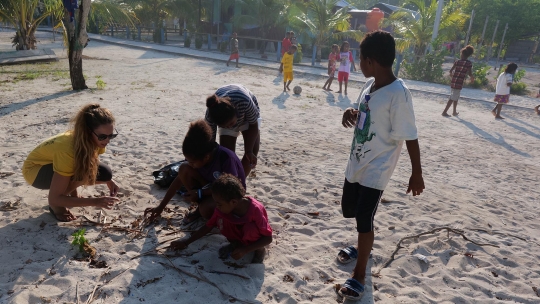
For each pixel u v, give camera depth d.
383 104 2.86
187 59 19.81
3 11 16.03
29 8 16.38
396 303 3.08
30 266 3.19
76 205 3.47
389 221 4.42
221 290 3.05
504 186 5.89
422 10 20.55
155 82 12.60
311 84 14.70
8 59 15.43
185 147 3.36
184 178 3.73
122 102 9.51
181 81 13.10
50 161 3.62
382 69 2.89
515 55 35.44
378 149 2.96
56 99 9.57
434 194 5.31
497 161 7.16
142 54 21.05
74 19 10.40
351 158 3.18
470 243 4.04
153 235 3.76
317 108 10.43
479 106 13.02
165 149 6.27
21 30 16.64
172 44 27.59
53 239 3.59
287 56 12.19
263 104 10.49
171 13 29.77
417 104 12.69
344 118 3.36
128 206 4.30
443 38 20.80
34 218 3.93
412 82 18.03
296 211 4.50
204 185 3.83
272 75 16.12
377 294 3.18
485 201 5.24
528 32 34.25
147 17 28.95
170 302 2.90
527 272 3.63
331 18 22.52
